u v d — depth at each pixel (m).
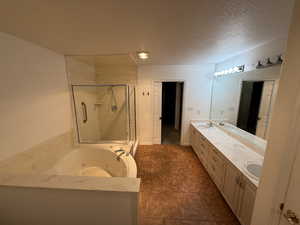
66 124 2.44
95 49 2.06
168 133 4.98
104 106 3.30
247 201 1.45
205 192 2.15
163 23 1.27
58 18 1.14
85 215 1.20
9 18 1.12
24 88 1.60
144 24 1.28
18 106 1.53
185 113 3.76
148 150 3.61
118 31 1.43
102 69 3.53
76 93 2.70
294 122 0.79
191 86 3.60
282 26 1.34
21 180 1.21
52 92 2.08
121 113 3.19
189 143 3.92
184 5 0.98
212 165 2.39
